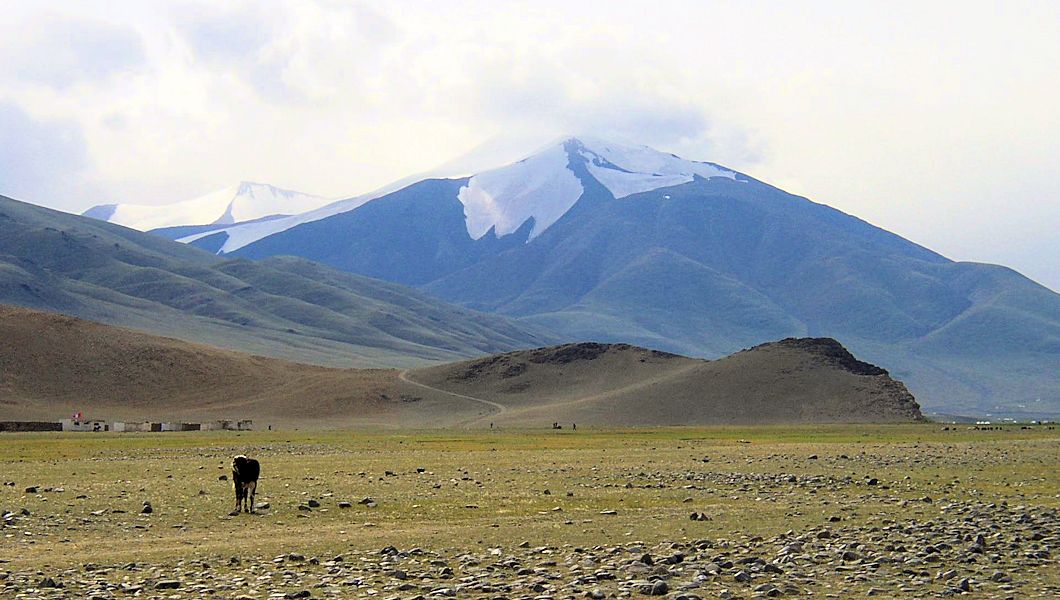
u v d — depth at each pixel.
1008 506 51.81
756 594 29.98
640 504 54.34
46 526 45.56
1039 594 30.17
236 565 35.53
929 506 51.94
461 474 74.00
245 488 51.25
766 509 51.16
